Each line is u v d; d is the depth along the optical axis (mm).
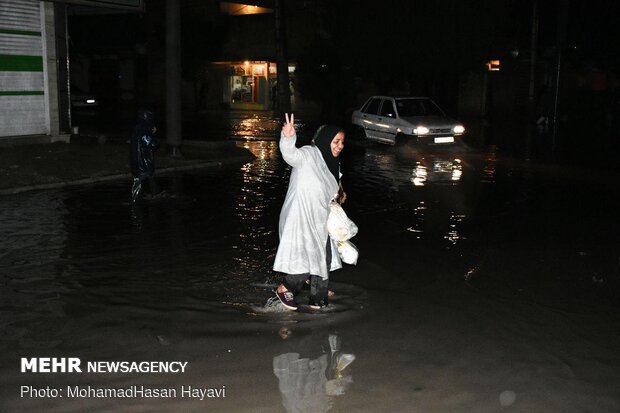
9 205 10125
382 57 28406
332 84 30906
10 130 15383
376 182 13219
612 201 11508
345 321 5539
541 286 6609
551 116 32594
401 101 19859
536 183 13406
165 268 6949
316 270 5547
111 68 44594
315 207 5543
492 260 7551
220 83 42188
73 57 43688
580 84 40312
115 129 23953
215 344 5012
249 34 40031
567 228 9312
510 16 33125
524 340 5199
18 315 5539
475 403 4145
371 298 6160
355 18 28562
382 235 8719
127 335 5160
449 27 27312
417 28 27453
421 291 6395
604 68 36656
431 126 18703
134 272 6793
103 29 43688
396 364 4703
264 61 39156
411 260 7496
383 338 5180
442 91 33500
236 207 10258
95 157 13938
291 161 5492
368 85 35844
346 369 4605
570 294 6375
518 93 38156
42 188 11602
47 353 4816
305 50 31859
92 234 8367
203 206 10297
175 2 14914
